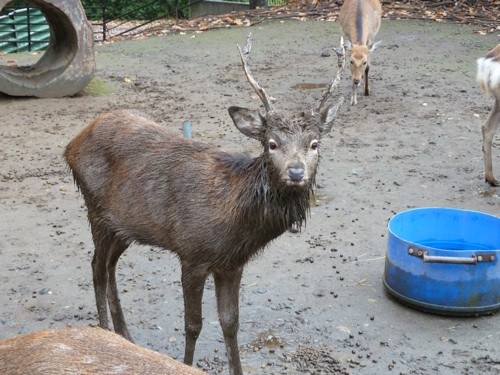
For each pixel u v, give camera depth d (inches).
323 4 722.2
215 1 837.2
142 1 946.1
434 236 243.9
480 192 316.5
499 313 224.8
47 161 353.4
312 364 198.2
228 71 531.5
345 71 525.0
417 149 368.8
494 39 605.3
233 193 173.0
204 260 178.7
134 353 87.9
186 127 229.3
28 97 455.5
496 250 217.5
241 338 210.2
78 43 457.7
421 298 222.2
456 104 442.0
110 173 194.1
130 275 246.2
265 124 171.5
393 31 635.5
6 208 300.4
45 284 241.0
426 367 197.3
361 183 325.1
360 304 229.5
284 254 261.1
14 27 736.3
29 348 88.4
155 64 556.4
